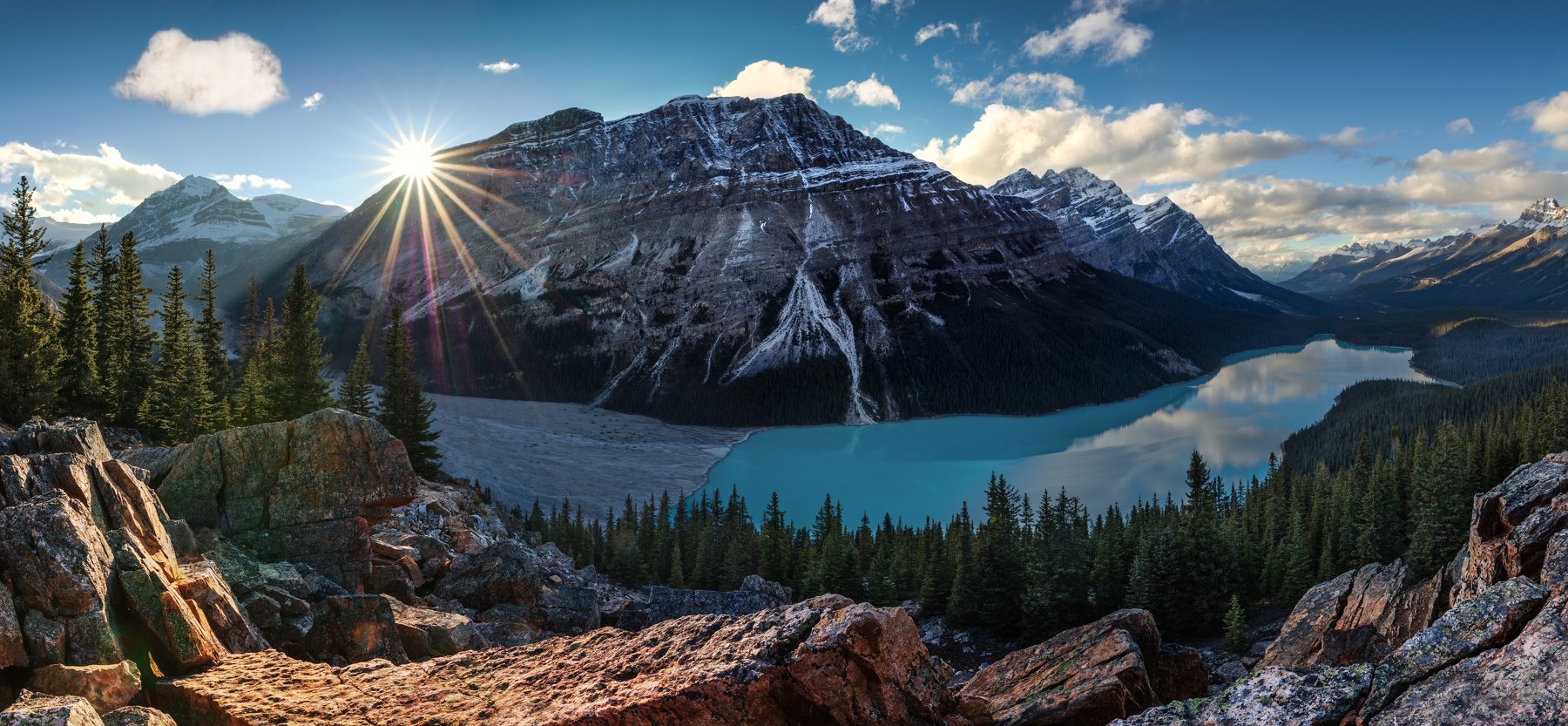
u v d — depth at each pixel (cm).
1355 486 8712
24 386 5181
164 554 1992
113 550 1742
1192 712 1341
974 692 2072
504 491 15450
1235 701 1327
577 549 9544
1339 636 3500
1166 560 6712
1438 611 3291
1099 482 18138
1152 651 2211
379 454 2814
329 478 2745
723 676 1378
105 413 6481
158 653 1631
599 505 15938
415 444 8688
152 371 7694
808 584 8356
